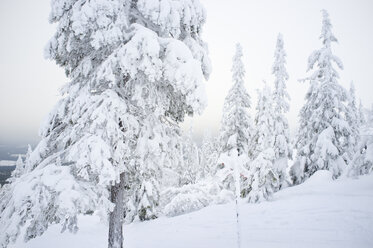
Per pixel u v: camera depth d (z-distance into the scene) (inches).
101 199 253.1
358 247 291.0
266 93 815.7
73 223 231.6
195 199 622.5
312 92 818.2
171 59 267.4
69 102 287.0
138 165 300.5
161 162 301.9
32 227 225.0
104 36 256.7
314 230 366.9
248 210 574.9
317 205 481.4
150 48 249.8
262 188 650.8
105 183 236.5
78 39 288.5
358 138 805.2
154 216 674.8
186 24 311.0
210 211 645.9
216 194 692.7
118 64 279.1
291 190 701.9
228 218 544.1
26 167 271.1
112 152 255.6
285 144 808.9
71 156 238.4
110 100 261.7
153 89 307.1
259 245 352.2
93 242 540.7
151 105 299.7
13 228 203.9
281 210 508.7
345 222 369.1
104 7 252.8
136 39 255.0
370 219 359.6
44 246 514.0
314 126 810.2
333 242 316.5
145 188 663.8
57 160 257.0
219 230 468.4
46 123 281.0
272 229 409.4
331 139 767.1
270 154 661.9
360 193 489.1
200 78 270.7
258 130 810.8
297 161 854.5
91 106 258.5
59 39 274.2
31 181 222.7
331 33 821.2
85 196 225.8
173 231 528.1
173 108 375.6
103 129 253.9
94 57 311.7
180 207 640.4
